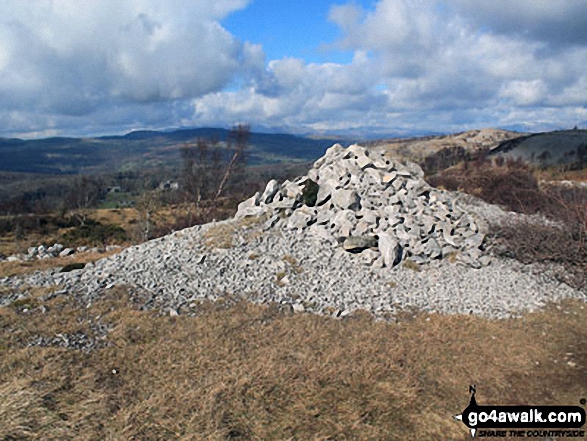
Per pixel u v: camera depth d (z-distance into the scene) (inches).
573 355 323.0
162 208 1481.3
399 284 451.2
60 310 382.3
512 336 349.1
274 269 462.0
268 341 331.3
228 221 590.2
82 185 2237.9
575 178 1697.8
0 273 514.9
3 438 214.4
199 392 261.0
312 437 229.0
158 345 322.0
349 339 339.0
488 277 473.7
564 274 495.2
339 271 466.9
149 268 468.1
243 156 1478.8
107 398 254.7
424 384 281.6
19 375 275.1
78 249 753.6
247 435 229.0
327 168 644.1
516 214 721.6
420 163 2516.0
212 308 389.4
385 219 536.7
